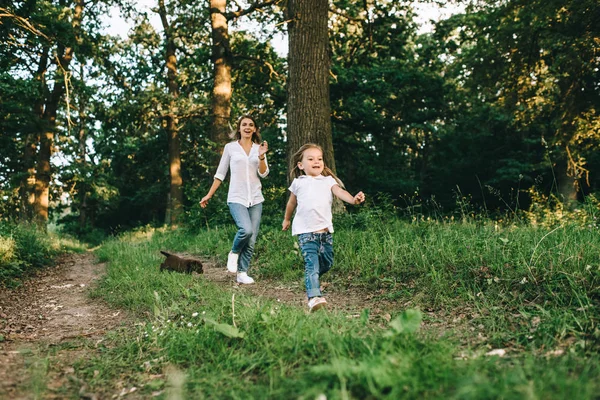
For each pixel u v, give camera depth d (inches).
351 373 83.7
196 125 985.5
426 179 1192.2
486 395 70.7
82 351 136.2
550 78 605.9
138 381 108.6
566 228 222.7
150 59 1046.4
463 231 241.4
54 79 725.9
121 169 1363.2
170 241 496.4
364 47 746.8
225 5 646.5
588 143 632.4
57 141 1039.6
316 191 166.6
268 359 105.0
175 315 164.7
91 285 278.5
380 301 184.7
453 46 777.6
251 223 232.1
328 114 380.8
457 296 169.8
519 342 117.6
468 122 1058.7
